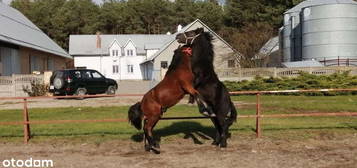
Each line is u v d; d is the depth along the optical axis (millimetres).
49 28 91500
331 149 10086
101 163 9078
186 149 10273
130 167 8672
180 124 13633
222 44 49000
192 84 9430
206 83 9594
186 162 8984
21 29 40656
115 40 76625
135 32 99375
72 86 26688
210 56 9633
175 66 9461
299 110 17641
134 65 76625
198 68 9398
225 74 34062
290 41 46312
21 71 35031
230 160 9094
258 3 72625
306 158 9195
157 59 55750
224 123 9953
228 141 11102
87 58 76812
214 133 12125
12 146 11062
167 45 55781
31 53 38344
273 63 49750
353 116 15672
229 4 79312
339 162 8805
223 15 80438
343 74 27922
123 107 19750
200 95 9469
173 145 10734
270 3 72000
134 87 42500
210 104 9742
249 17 72312
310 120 14664
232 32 64375
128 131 12734
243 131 12375
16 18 45344
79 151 10344
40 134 12477
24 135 11547
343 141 10992
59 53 47000
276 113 16625
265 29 53406
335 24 39688
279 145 10602
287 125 13336
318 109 17828
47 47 42969
